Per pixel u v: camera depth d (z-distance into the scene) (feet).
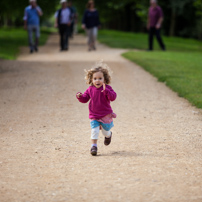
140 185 30.12
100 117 38.60
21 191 29.40
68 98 65.57
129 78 83.97
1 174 33.01
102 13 360.69
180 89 68.90
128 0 313.94
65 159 36.86
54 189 29.68
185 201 27.27
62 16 142.82
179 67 95.45
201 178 31.55
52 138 44.09
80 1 319.68
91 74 38.24
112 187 29.78
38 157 37.52
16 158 37.29
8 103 62.34
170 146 40.65
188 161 35.83
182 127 48.19
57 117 53.72
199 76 82.17
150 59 110.22
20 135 45.52
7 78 84.28
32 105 60.85
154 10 143.74
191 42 246.06
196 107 58.23
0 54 124.88
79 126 49.19
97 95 38.29
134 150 39.42
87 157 37.42
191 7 271.28
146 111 56.95
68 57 124.06
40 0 211.61
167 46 183.73
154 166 34.42
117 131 46.85
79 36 255.70
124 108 59.00
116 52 140.15
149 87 74.49
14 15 256.93
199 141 42.45
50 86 75.20
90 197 28.09
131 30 343.26
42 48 162.09
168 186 29.89
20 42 183.52
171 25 293.02
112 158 36.88
